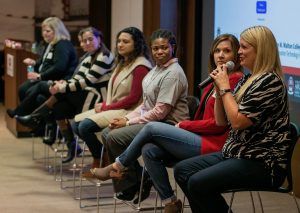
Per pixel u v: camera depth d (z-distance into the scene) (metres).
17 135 7.36
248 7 5.13
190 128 3.70
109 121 4.68
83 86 5.29
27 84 6.19
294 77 4.68
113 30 7.96
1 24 10.57
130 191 4.27
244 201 4.80
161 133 3.67
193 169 3.42
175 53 4.21
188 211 4.49
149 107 4.28
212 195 3.25
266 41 3.21
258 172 3.15
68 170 5.81
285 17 4.70
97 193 4.62
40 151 6.62
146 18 6.85
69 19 10.03
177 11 6.44
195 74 6.09
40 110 5.55
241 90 3.26
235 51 3.64
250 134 3.19
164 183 3.76
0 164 6.02
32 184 5.32
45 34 6.02
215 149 3.62
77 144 5.57
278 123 3.17
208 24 5.82
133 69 4.66
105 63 5.29
